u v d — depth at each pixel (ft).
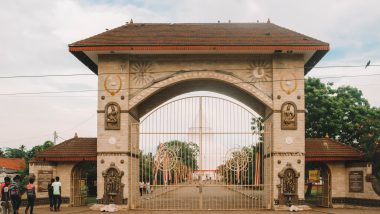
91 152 96.94
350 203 92.17
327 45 87.51
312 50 87.66
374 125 111.75
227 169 90.43
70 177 97.55
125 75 91.04
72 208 92.38
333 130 132.46
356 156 92.12
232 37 91.66
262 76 91.56
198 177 90.63
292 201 86.69
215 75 91.66
